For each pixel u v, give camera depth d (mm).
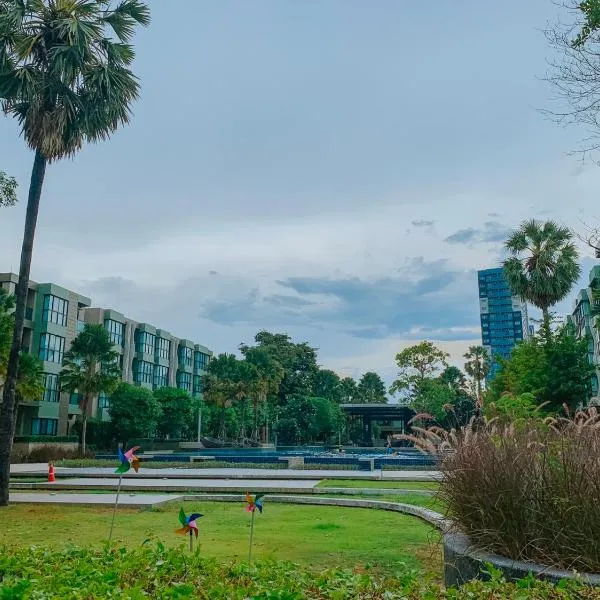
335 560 7980
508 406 8789
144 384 63094
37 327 44406
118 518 12469
